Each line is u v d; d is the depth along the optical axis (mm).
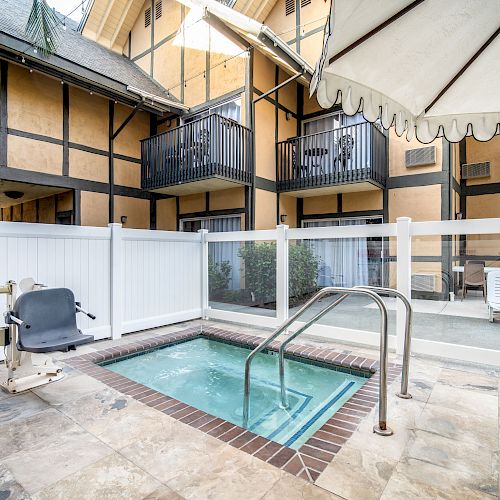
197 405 3301
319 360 3873
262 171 8281
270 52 6922
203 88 8562
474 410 2570
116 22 10188
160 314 5277
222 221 8398
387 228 4133
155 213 9148
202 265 5926
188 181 7500
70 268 4258
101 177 8055
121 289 4750
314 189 8469
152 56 9742
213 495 1717
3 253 3721
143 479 1841
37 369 3176
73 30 9664
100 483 1812
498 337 3590
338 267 4598
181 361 4406
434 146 7832
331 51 1929
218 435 2273
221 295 5691
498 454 2039
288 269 4977
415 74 2334
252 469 1916
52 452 2094
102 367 3596
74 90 7594
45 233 4027
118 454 2068
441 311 3848
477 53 2250
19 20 7211
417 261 3973
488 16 1958
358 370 3607
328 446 2127
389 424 2379
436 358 3762
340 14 1651
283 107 8938
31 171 6895
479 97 2672
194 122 7371
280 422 2926
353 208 8875
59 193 8211
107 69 8094
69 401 2783
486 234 3676
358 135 8031
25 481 1835
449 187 7730
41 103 7062
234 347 4680
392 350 4059
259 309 5250
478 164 8883
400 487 1762
